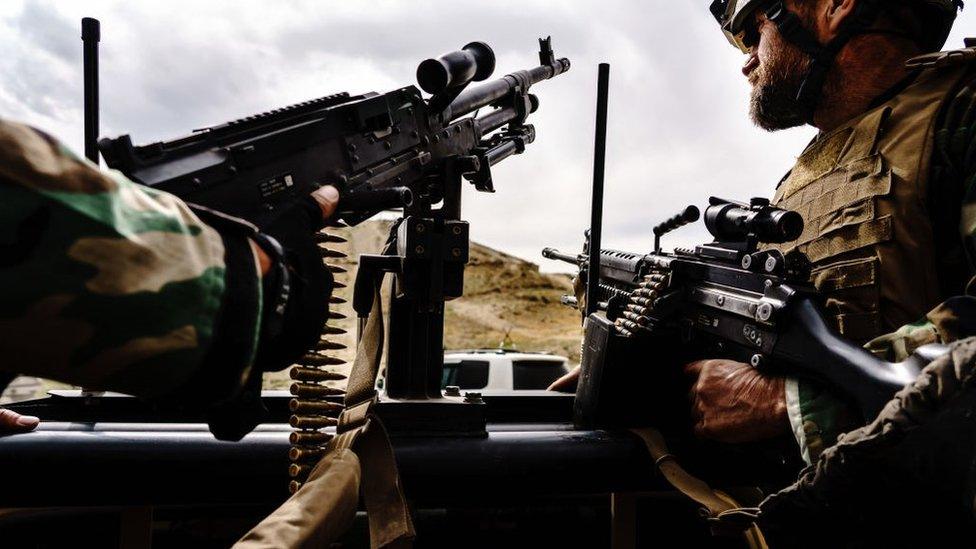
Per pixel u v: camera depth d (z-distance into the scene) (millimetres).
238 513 1596
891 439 938
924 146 1453
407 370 1538
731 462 1547
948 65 1449
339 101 1410
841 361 1246
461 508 1505
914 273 1441
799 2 1688
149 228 629
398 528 1164
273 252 778
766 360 1415
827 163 1637
